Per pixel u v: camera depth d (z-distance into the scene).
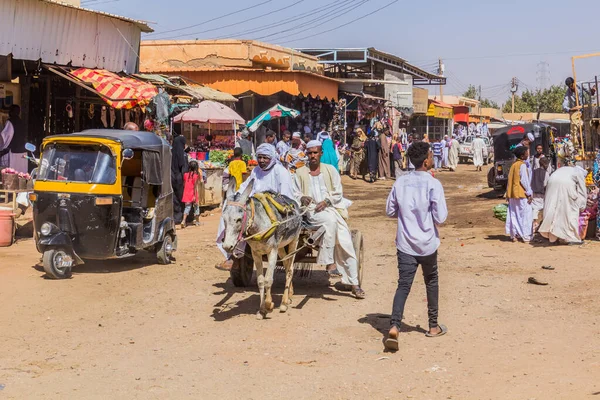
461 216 19.98
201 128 24.77
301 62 32.53
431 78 47.69
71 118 19.08
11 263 12.10
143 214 12.00
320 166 9.80
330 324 8.66
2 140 16.34
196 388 6.46
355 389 6.42
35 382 6.63
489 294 10.25
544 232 14.83
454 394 6.25
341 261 9.91
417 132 51.16
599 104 18.48
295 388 6.46
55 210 11.01
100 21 19.31
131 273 11.68
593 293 10.16
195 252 13.85
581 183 14.54
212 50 28.41
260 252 8.65
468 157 50.59
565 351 7.45
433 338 8.05
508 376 6.68
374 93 38.50
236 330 8.39
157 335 8.20
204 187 20.05
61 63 18.09
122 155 11.14
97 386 6.52
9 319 8.83
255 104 28.81
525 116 80.94
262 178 9.05
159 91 18.72
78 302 9.69
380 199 25.20
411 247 7.78
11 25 16.36
